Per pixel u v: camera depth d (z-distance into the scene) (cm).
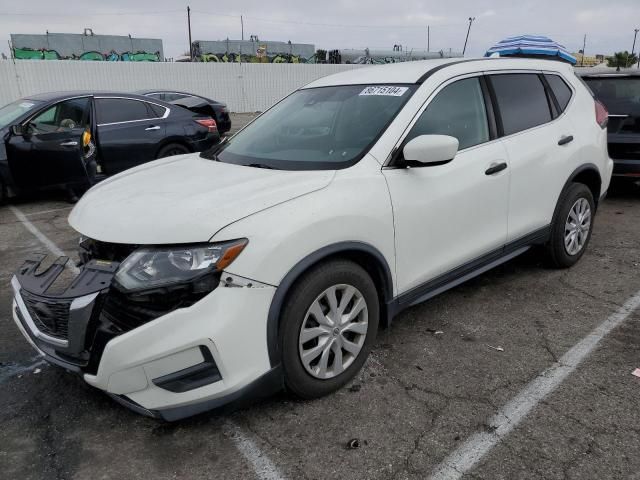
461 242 338
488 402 274
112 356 228
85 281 247
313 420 263
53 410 277
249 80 2795
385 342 338
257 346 242
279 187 267
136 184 301
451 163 326
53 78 2334
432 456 236
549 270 452
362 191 279
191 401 234
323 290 264
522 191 376
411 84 334
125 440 253
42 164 682
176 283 229
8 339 355
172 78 2616
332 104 354
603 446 239
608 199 707
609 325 353
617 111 642
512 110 381
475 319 367
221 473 230
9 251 538
